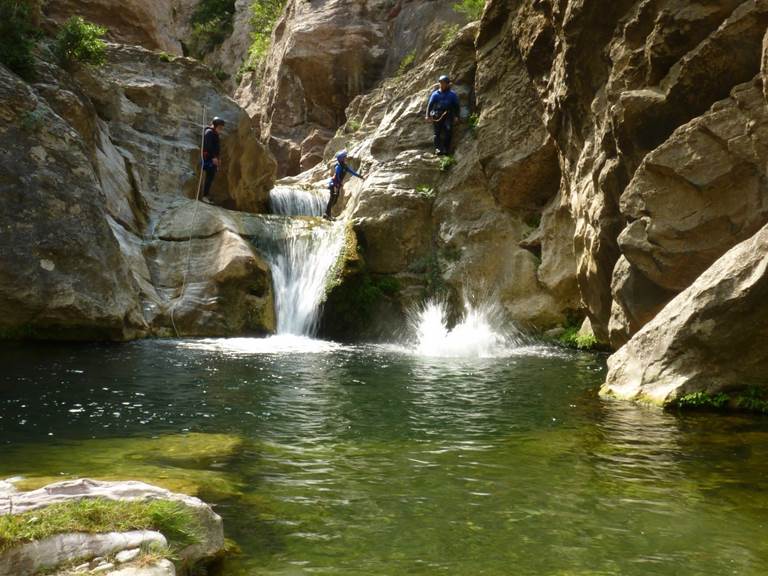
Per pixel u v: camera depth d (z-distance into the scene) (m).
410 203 15.45
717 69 8.69
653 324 7.86
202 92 17.97
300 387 8.20
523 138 14.68
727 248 8.45
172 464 4.96
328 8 28.33
